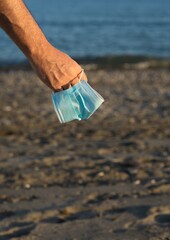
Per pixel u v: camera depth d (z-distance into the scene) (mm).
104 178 5395
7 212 4266
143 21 57781
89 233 3756
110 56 26344
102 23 54125
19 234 3811
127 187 5004
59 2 144625
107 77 19797
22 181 5277
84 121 9430
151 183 5129
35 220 4109
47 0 156500
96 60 25844
